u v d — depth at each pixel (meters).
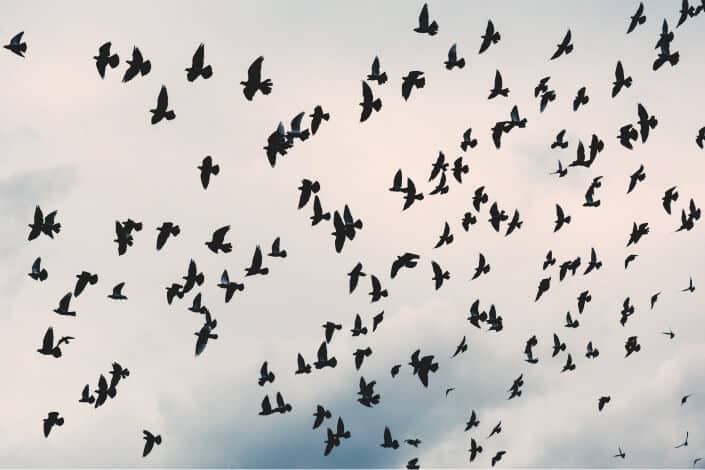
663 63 43.84
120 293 43.41
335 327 47.53
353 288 45.66
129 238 42.59
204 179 41.53
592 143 46.81
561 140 47.72
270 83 39.59
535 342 55.91
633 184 48.72
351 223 43.34
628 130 44.53
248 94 39.41
